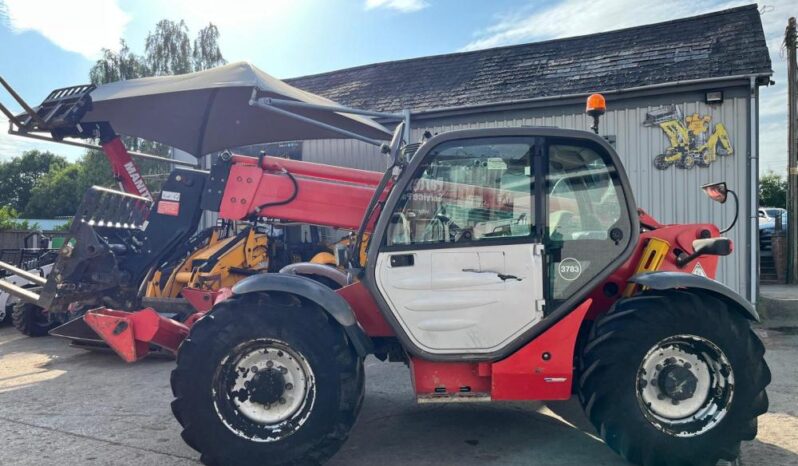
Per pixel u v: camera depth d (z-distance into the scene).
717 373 3.40
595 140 3.56
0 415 4.65
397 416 4.52
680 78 9.39
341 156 11.67
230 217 4.51
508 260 3.45
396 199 3.54
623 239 3.52
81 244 5.58
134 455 3.77
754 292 8.92
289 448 3.27
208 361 3.31
